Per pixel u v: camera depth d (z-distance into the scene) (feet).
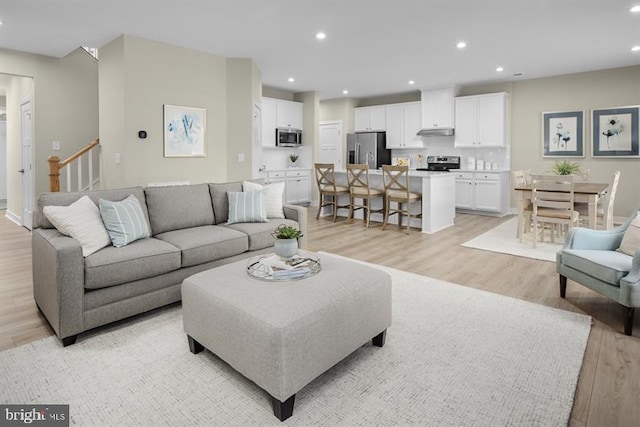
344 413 5.78
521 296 10.45
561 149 22.82
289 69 21.06
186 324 7.38
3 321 8.82
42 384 6.46
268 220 12.69
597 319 9.00
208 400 6.08
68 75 18.95
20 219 20.65
